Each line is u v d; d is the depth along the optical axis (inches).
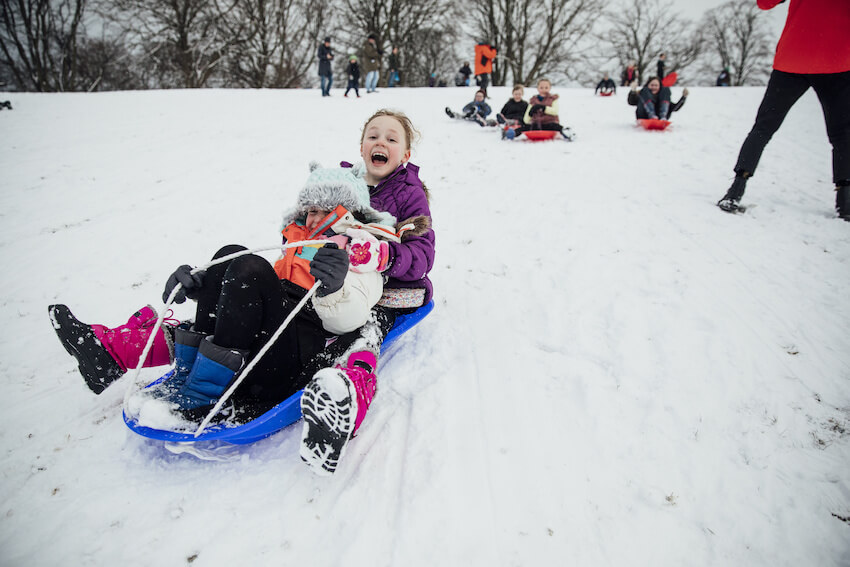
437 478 72.9
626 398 88.1
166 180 213.5
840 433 79.2
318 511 68.6
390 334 94.3
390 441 80.6
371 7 1238.3
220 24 1037.8
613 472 74.6
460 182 212.8
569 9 1275.8
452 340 106.7
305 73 1189.7
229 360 68.4
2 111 337.4
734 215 163.5
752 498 70.1
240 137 291.9
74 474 73.8
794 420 82.0
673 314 111.4
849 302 112.8
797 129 287.0
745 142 160.7
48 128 297.9
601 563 62.3
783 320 107.9
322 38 1168.8
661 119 307.7
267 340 72.6
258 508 68.8
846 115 147.9
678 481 72.9
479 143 289.9
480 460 76.4
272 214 179.2
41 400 90.0
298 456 77.4
